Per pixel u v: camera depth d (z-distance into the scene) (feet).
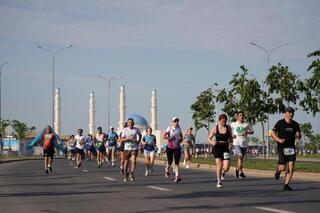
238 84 130.72
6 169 102.42
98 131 110.73
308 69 98.84
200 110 190.80
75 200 44.39
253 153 350.23
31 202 43.32
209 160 138.41
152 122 480.23
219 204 40.73
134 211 37.19
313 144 361.10
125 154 66.80
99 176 76.59
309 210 37.01
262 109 126.52
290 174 51.67
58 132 485.15
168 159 72.13
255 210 37.06
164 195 48.01
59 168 104.32
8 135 345.92
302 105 110.01
